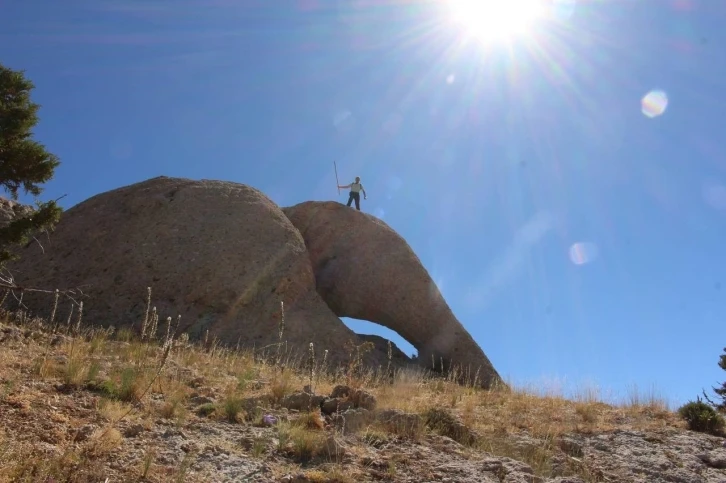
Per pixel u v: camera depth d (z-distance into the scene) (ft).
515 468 19.98
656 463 23.97
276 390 26.66
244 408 23.48
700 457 25.57
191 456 17.01
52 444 16.35
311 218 74.95
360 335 69.10
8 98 38.96
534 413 33.60
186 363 34.14
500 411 32.63
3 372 23.20
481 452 22.07
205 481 15.51
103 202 68.69
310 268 63.77
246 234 63.16
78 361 25.90
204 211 64.95
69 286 56.90
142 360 30.68
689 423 32.76
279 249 62.69
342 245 73.20
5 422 17.38
